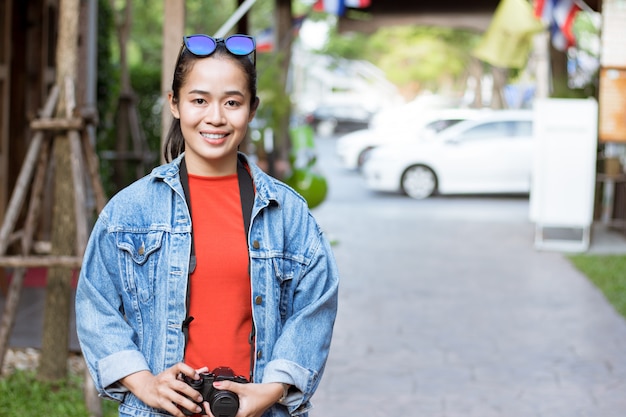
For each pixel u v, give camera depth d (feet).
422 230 48.70
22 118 32.24
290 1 47.29
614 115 42.96
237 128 8.59
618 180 46.93
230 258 8.55
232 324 8.54
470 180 64.28
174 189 8.62
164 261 8.53
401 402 19.63
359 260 38.73
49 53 36.50
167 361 8.47
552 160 41.68
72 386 18.84
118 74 49.75
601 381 21.40
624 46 42.80
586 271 35.94
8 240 18.40
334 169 89.92
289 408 8.73
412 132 71.31
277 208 8.84
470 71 150.92
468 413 18.98
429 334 25.75
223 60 8.53
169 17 21.67
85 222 18.26
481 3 55.01
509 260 39.14
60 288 18.79
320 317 8.87
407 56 170.60
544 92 72.38
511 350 24.07
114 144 46.32
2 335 18.90
